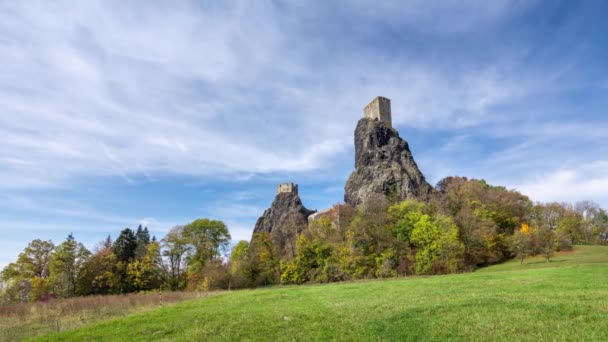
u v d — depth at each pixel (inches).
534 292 789.9
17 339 806.5
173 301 1370.6
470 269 2566.4
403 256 2726.4
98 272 2913.4
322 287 1406.3
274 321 682.8
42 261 2861.7
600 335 443.2
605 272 1118.4
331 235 3147.1
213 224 3614.7
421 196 3956.7
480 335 485.1
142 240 4010.8
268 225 5861.2
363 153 5152.6
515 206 3708.2
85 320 1022.4
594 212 4288.9
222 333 611.5
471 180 4165.8
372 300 866.8
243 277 2940.5
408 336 510.3
